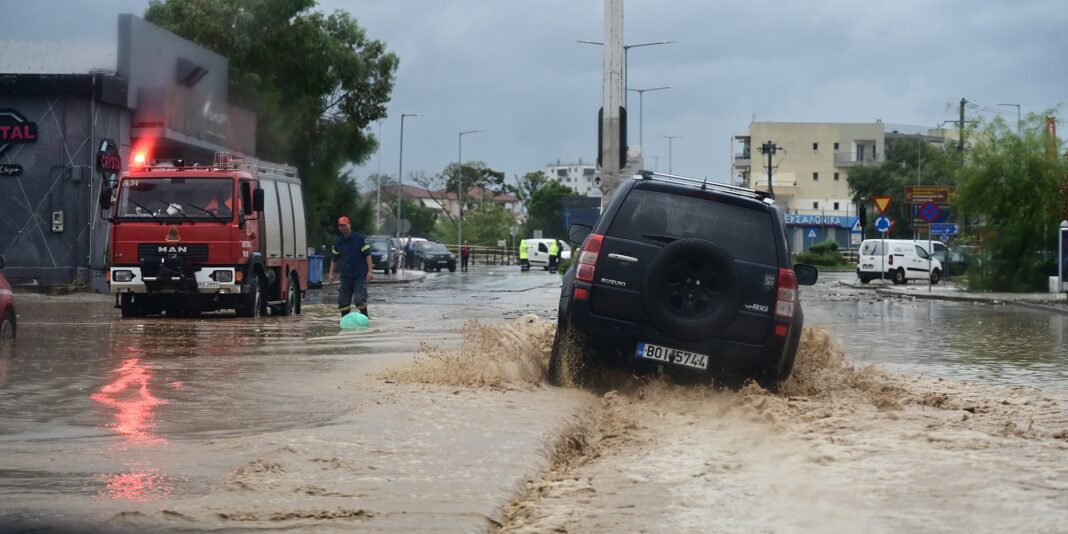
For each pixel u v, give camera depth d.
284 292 26.86
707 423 9.80
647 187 11.59
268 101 52.50
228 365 14.01
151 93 39.03
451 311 27.72
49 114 36.53
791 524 6.20
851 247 124.56
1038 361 16.91
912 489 7.04
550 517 6.37
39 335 19.28
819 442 8.70
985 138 45.97
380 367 13.55
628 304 11.35
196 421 9.43
